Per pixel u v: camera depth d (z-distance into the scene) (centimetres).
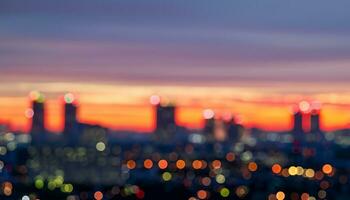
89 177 14462
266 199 12062
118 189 13012
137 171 15188
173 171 15212
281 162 15375
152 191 12825
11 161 15362
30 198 11756
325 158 14725
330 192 12244
